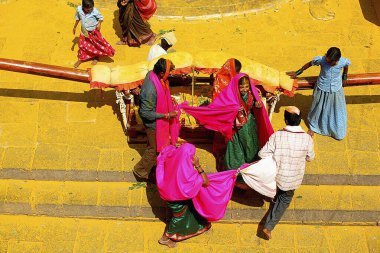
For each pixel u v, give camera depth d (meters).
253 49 8.79
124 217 6.86
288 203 6.46
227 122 6.45
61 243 6.69
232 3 9.59
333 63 6.76
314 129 7.54
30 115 7.73
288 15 9.44
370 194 7.04
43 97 7.97
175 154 6.05
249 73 6.93
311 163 7.23
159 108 6.36
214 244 6.66
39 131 7.52
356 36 9.05
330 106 7.17
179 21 9.30
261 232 6.77
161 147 6.61
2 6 9.48
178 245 6.66
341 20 9.36
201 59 6.92
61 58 8.57
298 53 8.72
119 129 7.57
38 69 7.05
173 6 9.52
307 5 9.59
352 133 7.60
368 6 9.61
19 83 8.17
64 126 7.60
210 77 7.64
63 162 7.18
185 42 8.90
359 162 7.26
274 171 6.21
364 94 8.14
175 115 6.40
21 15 9.33
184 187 5.97
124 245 6.66
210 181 6.17
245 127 6.40
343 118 7.29
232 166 6.67
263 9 9.50
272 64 8.51
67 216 6.91
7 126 7.58
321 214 6.87
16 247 6.66
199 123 7.13
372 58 8.66
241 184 6.67
